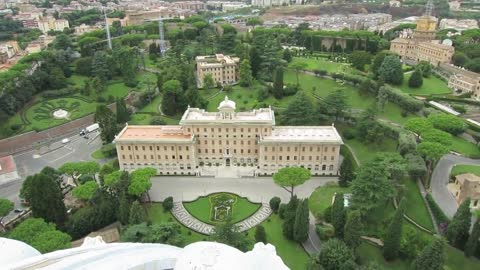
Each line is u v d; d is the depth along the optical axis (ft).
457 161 443.32
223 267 155.33
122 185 381.40
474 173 409.90
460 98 586.04
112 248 178.50
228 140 471.62
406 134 453.17
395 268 303.68
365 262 309.83
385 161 380.99
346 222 309.63
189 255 163.43
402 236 323.78
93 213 359.87
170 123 574.97
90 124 622.54
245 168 480.23
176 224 330.75
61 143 563.07
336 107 526.98
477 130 482.28
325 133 466.29
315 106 553.64
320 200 400.88
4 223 374.84
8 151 534.37
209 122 459.73
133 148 460.96
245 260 162.40
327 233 339.77
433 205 364.99
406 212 367.25
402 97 549.95
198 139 472.44
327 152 450.30
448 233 315.99
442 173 421.18
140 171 404.16
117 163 487.61
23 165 502.38
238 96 632.38
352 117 534.37
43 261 163.63
